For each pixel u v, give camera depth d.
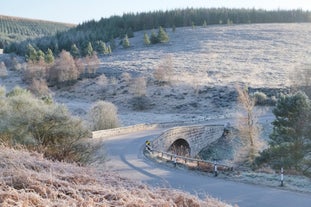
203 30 168.25
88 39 166.88
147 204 7.12
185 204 7.91
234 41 136.38
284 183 18.59
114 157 27.16
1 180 7.13
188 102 75.88
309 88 62.84
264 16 197.12
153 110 75.38
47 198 6.62
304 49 116.56
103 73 101.31
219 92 77.06
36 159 10.09
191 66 99.88
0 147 12.02
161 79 87.38
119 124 49.44
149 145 31.31
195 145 45.38
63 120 20.83
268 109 62.84
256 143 35.03
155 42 150.38
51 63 111.00
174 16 199.50
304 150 27.48
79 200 6.86
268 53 113.38
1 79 112.50
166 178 19.83
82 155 20.25
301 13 197.12
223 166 23.33
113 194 7.41
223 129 50.56
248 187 17.75
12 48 177.00
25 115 20.70
